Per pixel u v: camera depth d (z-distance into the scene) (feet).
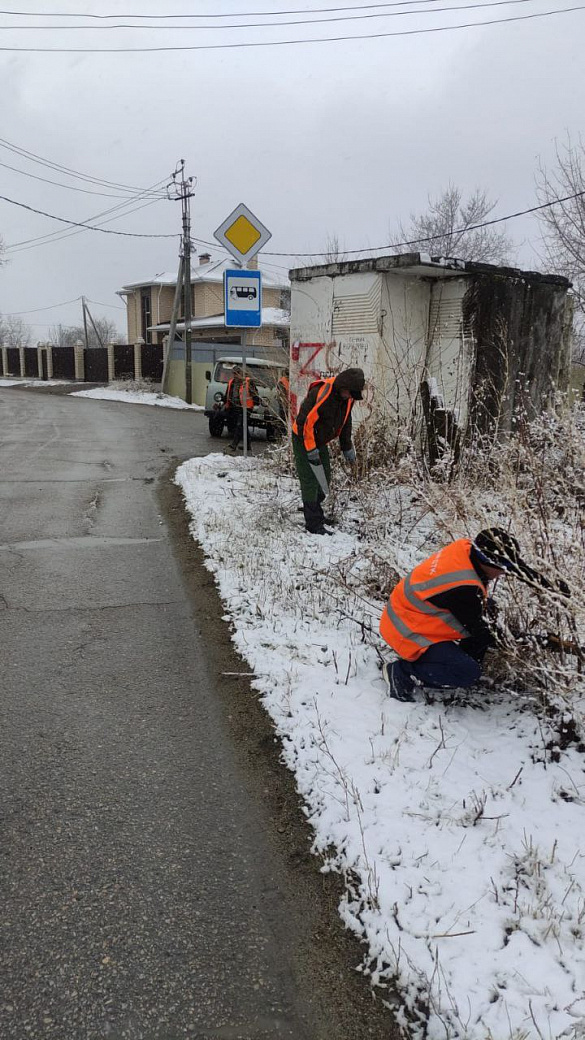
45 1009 7.13
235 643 15.38
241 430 46.11
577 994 7.09
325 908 8.55
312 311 30.12
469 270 26.94
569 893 8.31
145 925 8.20
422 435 25.89
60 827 9.70
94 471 35.76
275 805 10.36
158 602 17.88
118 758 11.30
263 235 31.35
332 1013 7.24
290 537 22.15
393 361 27.58
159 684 13.69
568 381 32.24
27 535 23.41
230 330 124.36
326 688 13.16
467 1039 6.74
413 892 8.45
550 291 29.89
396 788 10.26
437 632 11.94
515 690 12.73
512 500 12.45
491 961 7.52
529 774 10.53
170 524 25.54
